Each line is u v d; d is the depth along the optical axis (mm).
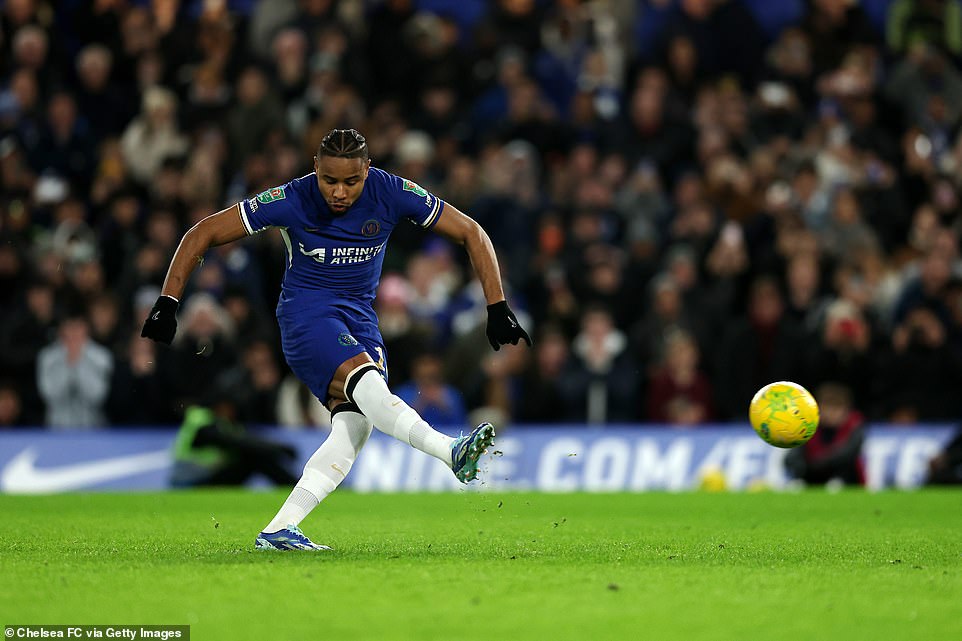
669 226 63938
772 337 57750
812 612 16453
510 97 68500
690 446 54406
